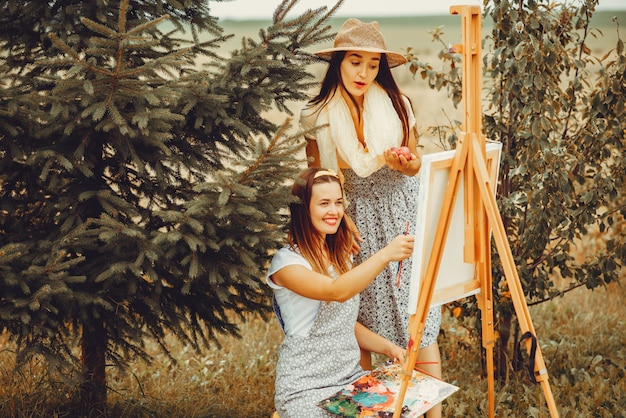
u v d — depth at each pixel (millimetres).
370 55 3010
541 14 3527
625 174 3840
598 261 3893
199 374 3984
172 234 2633
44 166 2664
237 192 2621
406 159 2896
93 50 2533
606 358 4219
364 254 3135
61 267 2539
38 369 3604
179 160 2934
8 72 2912
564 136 3861
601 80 3678
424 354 3096
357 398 2574
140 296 2918
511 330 4465
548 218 3668
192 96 2828
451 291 2648
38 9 2826
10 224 2963
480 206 2594
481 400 3637
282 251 2770
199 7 3115
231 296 3188
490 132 3801
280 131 2631
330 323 2709
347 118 3072
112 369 3877
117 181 3111
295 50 3102
